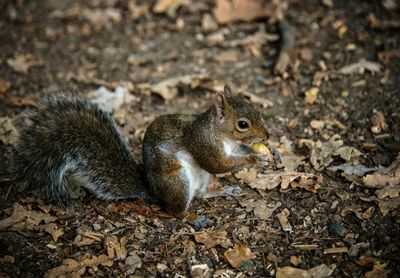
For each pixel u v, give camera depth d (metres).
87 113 7.20
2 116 9.23
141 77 10.34
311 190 7.06
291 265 6.11
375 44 10.13
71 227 6.86
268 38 10.91
